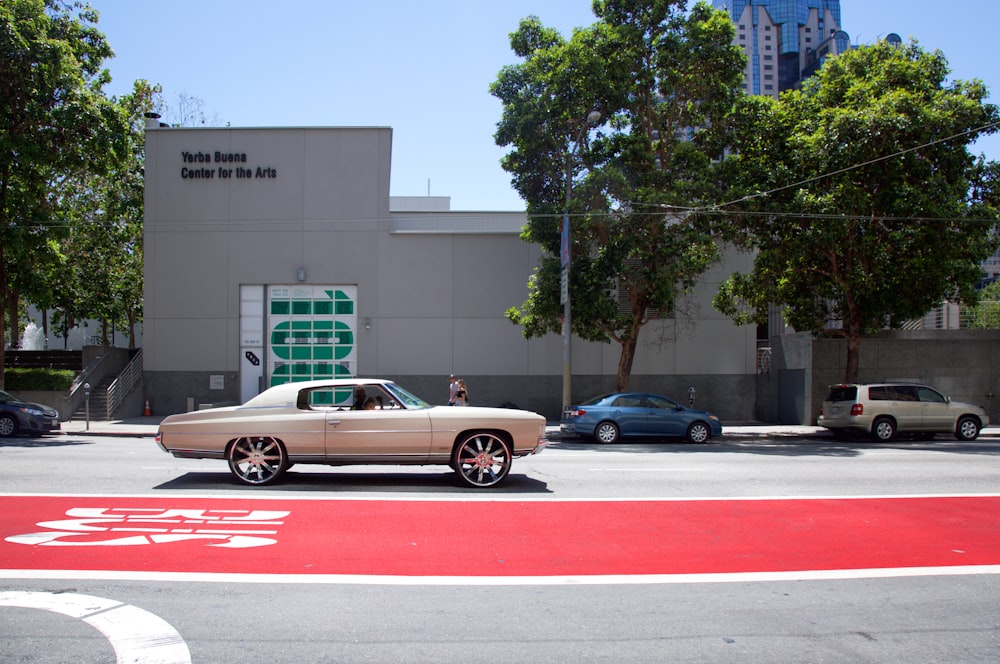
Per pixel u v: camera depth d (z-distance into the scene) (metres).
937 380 26.61
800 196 22.08
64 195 31.67
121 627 5.19
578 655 4.79
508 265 27.47
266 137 27.58
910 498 10.70
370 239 27.41
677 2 23.22
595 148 23.39
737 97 23.75
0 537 7.74
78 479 11.51
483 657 4.73
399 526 8.41
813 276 25.23
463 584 6.31
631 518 9.06
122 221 35.31
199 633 5.09
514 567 6.86
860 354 26.48
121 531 8.03
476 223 31.12
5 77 21.31
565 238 21.95
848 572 6.84
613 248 22.48
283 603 5.74
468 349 27.34
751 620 5.52
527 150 22.94
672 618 5.54
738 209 22.91
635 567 6.93
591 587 6.29
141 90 35.22
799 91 24.41
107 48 25.06
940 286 23.06
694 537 8.14
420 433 10.95
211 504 9.50
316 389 11.20
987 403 26.77
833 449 18.84
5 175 22.61
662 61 22.66
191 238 27.45
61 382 26.02
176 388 27.36
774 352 28.89
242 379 27.31
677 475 12.80
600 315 22.25
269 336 27.34
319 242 27.39
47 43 21.59
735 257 28.17
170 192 27.52
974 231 22.53
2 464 13.41
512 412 11.30
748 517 9.23
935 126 21.53
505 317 27.36
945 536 8.32
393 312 27.33
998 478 12.88
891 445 20.42
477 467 11.13
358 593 6.02
